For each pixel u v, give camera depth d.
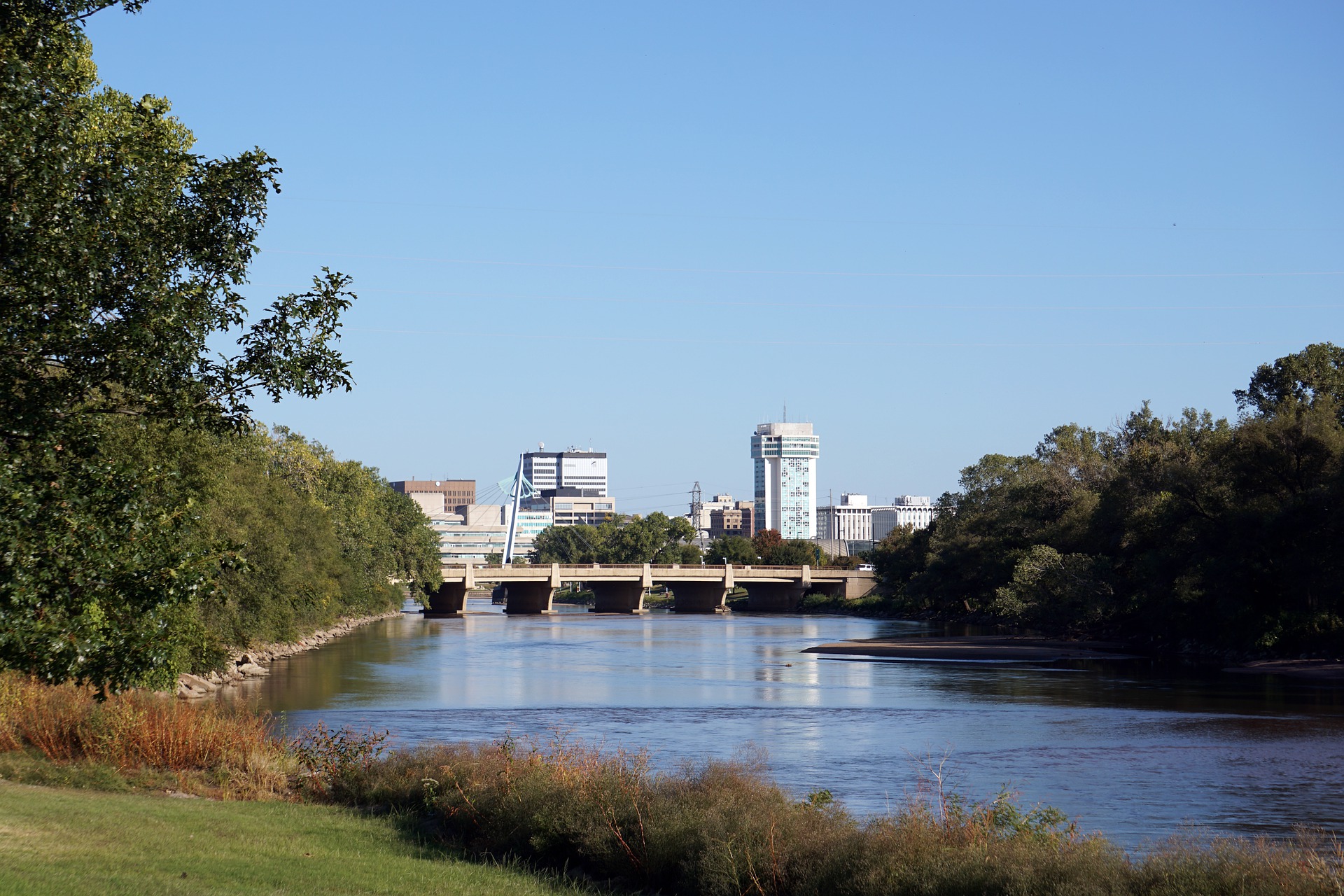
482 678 74.69
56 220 16.42
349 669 79.31
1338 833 29.14
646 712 56.19
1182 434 128.88
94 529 16.48
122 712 31.38
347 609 129.25
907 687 69.88
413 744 43.22
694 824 20.86
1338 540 76.94
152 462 18.38
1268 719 53.12
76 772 28.39
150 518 17.66
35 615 16.12
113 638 17.31
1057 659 90.50
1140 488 106.69
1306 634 80.81
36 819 21.86
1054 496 131.50
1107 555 109.25
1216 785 36.19
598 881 21.36
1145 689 67.56
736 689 68.81
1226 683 70.62
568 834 22.47
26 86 15.91
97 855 19.14
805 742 45.97
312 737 34.16
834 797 34.03
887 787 35.75
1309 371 113.69
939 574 148.25
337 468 134.88
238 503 67.06
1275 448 85.25
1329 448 82.62
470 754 29.38
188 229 18.59
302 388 18.92
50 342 16.75
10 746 30.33
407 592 170.00
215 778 29.88
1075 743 45.56
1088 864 17.28
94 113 24.58
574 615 189.62
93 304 17.30
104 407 18.19
